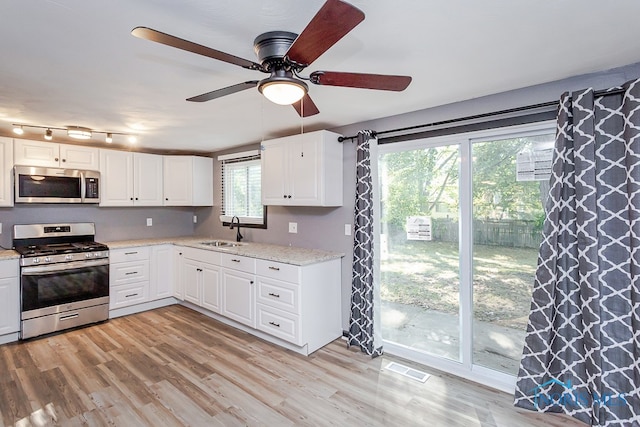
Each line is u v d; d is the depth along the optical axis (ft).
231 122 10.34
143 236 15.46
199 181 15.49
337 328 10.64
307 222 11.80
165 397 7.38
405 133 9.37
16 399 7.25
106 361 9.05
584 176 6.41
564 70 6.50
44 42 5.29
